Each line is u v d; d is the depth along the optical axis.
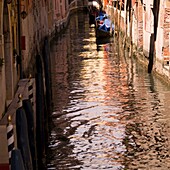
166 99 25.98
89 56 40.91
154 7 31.33
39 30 39.72
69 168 17.78
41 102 19.70
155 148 19.30
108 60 38.59
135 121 22.58
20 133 14.50
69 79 31.83
